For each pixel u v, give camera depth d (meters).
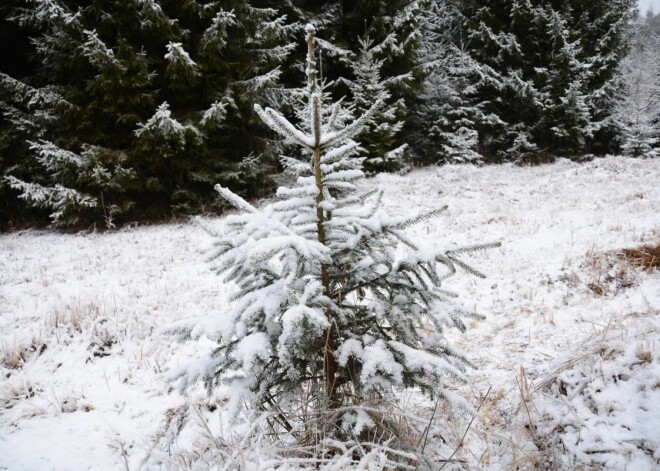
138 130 9.15
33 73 11.76
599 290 5.29
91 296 5.97
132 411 3.83
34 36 11.24
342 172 2.44
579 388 3.06
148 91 9.75
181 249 8.16
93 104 9.28
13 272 7.23
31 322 5.35
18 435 3.54
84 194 9.67
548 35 16.56
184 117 10.08
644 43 19.73
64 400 3.97
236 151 11.76
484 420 3.18
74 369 4.47
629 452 2.49
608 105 16.92
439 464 2.69
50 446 3.40
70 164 9.09
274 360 2.50
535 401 3.23
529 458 2.72
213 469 2.49
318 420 2.45
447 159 16.31
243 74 11.20
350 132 2.34
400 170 14.28
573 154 16.47
